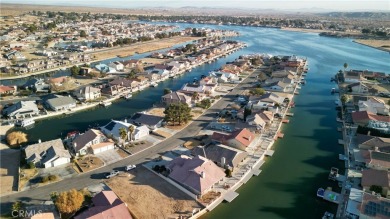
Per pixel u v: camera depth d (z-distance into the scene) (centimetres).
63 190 7325
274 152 9631
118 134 9788
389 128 10812
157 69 18950
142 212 6662
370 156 8681
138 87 15838
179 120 11175
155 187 7562
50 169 8169
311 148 9956
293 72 18825
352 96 14650
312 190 7769
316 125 11781
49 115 12044
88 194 7000
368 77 18562
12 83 16625
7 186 7419
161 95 15125
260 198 7419
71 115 12381
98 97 14212
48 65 19712
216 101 14050
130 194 7250
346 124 11694
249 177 8175
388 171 8112
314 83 17725
